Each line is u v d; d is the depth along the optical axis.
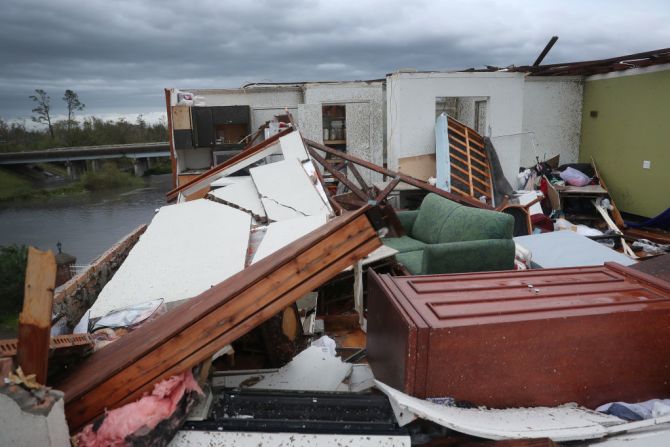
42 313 1.34
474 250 3.92
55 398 1.33
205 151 10.41
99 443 1.43
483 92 8.63
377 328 2.12
